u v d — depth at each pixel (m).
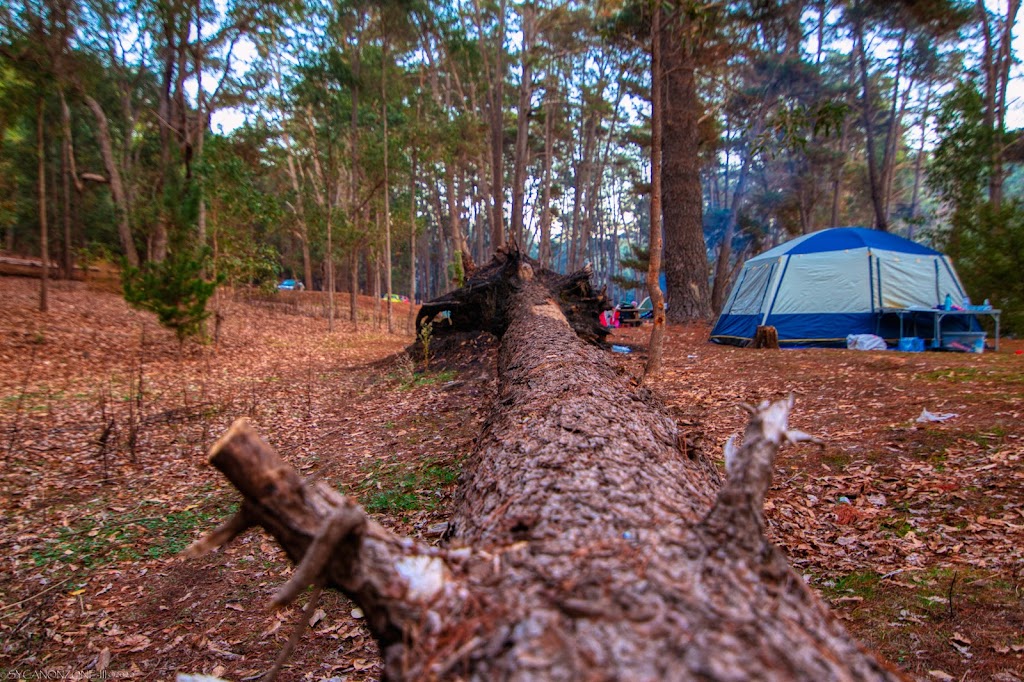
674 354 10.57
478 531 1.69
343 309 28.05
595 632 0.93
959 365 7.35
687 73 15.46
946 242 13.97
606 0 9.22
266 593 3.54
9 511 4.96
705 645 0.89
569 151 43.09
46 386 9.88
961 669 2.32
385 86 23.50
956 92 14.64
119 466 6.15
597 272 53.38
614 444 2.17
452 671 0.96
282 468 1.22
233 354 14.28
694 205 16.44
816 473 4.45
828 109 7.61
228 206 18.31
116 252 23.98
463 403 7.35
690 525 1.30
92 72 17.77
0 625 3.34
